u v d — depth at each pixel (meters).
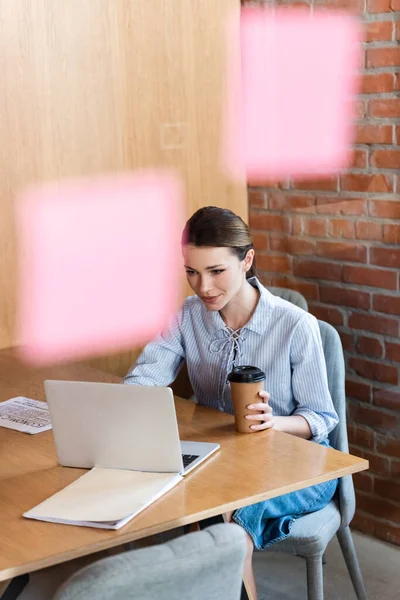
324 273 3.12
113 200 3.11
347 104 2.93
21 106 2.88
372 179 2.90
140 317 3.23
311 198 3.12
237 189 3.37
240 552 1.40
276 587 2.78
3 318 2.95
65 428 1.90
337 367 2.40
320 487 2.22
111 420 1.85
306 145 3.10
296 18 3.05
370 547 3.02
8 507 1.73
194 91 3.22
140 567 1.31
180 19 3.14
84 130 3.01
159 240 3.22
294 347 2.28
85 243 3.06
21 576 1.81
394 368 2.94
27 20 2.85
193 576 1.36
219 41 3.24
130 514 1.63
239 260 2.21
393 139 2.81
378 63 2.81
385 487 3.03
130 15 3.04
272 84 3.19
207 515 1.67
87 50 2.98
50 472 1.90
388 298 2.92
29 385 2.57
